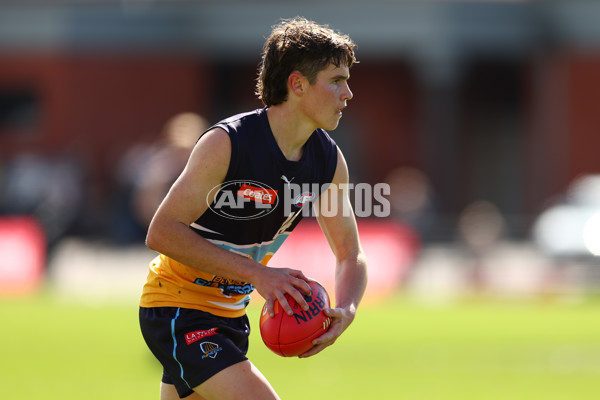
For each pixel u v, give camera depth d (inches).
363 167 4222.4
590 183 3216.0
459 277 2375.7
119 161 4052.7
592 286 2326.5
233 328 648.4
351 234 666.8
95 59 4052.7
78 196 3363.7
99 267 2684.5
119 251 2711.6
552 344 1567.4
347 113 4222.4
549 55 3976.4
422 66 3978.8
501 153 4210.1
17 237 2379.4
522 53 3986.2
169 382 645.9
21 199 3395.7
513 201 4202.8
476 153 4220.0
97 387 1150.3
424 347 1529.3
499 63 4178.2
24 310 1977.1
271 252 661.3
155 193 1278.3
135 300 2180.1
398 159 4210.1
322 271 2128.4
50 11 4005.9
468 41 3907.5
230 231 621.6
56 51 4035.4
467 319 1902.1
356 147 4234.7
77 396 1090.1
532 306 2188.7
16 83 4040.4
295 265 2132.1
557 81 3996.1
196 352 616.7
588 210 2541.8
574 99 3988.7
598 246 2341.3
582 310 2087.8
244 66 4180.6
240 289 651.5
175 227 591.2
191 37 4018.2
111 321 1800.0
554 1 3873.0
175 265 639.8
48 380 1202.0
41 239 2384.4
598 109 3986.2
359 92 4215.1
